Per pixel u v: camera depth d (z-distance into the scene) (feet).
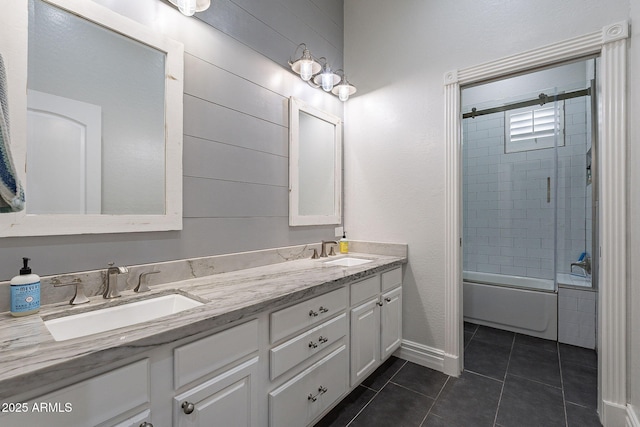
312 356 4.60
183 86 4.76
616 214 4.98
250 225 5.86
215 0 5.29
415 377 6.55
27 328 2.73
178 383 2.90
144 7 4.35
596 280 7.95
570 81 9.76
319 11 7.80
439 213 6.97
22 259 3.29
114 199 4.03
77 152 3.73
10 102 3.20
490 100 11.03
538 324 8.61
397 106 7.66
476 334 8.87
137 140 4.25
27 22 3.34
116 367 2.49
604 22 5.18
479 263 11.69
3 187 2.71
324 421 5.12
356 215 8.34
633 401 4.66
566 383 6.24
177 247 4.70
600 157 5.19
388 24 7.88
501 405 5.54
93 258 3.83
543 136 10.39
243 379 3.54
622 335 4.89
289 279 4.85
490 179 11.44
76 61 3.73
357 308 5.64
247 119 5.82
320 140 7.73
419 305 7.21
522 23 5.99
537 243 10.54
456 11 6.80
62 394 2.20
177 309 4.11
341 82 7.71
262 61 6.16
